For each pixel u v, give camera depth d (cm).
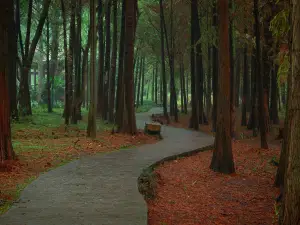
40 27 2211
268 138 1869
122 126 1750
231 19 1716
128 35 1734
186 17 2911
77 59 2483
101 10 2444
